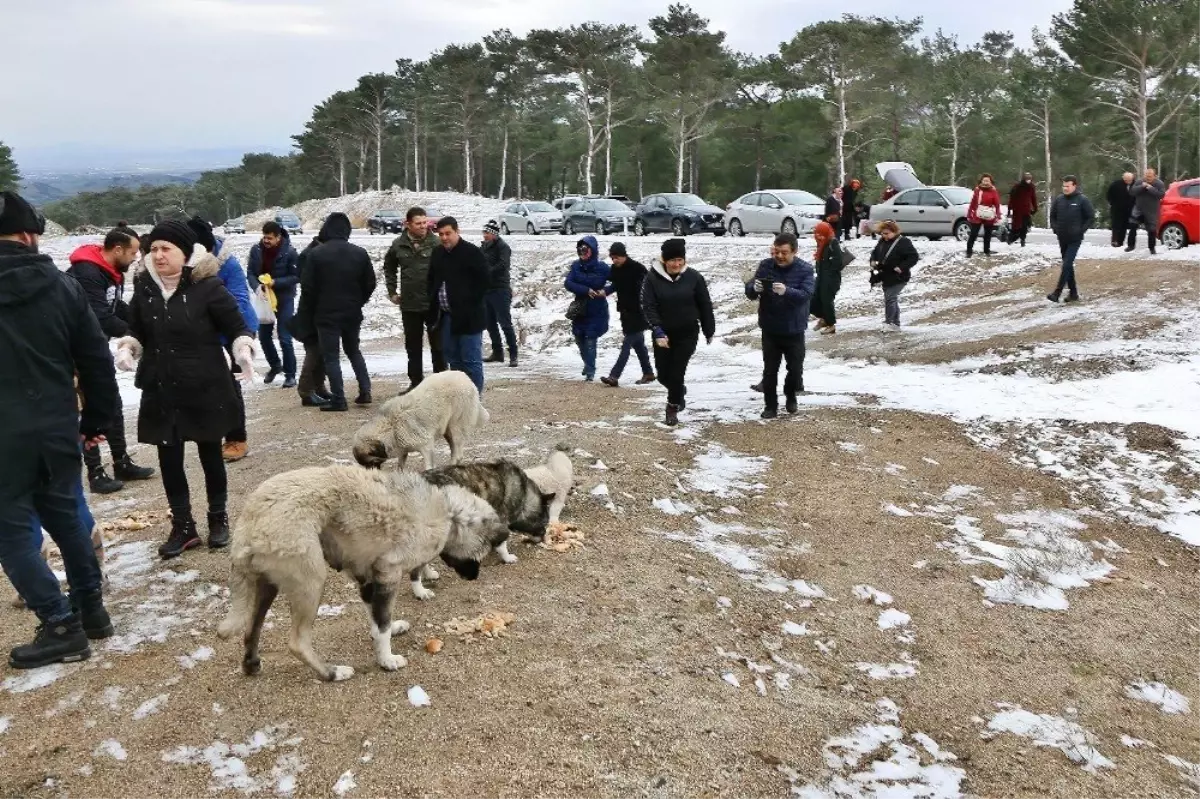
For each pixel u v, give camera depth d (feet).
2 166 273.54
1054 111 181.88
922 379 39.45
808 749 13.48
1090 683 16.89
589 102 214.90
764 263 31.83
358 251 32.53
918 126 207.41
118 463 24.76
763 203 92.94
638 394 37.24
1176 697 16.75
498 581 17.88
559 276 82.28
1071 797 13.26
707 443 28.86
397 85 284.82
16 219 13.71
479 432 28.71
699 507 23.25
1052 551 22.56
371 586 14.17
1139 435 30.83
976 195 65.16
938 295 59.67
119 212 466.29
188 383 17.92
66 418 14.20
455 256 30.07
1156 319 43.34
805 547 21.57
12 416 13.52
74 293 14.46
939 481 27.20
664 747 12.92
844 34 174.40
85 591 14.83
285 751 12.23
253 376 18.06
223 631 13.04
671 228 103.55
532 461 25.13
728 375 43.21
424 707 13.33
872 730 14.32
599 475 24.54
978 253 66.59
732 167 218.79
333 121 301.02
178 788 11.49
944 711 15.29
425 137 286.05
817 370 42.86
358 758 12.13
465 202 214.90
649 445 27.81
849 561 21.07
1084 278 55.42
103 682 13.79
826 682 15.67
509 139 263.70
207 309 17.94
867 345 47.11
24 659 14.06
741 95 211.00
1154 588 21.42
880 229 49.83
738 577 19.35
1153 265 54.65
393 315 79.71
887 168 93.91
